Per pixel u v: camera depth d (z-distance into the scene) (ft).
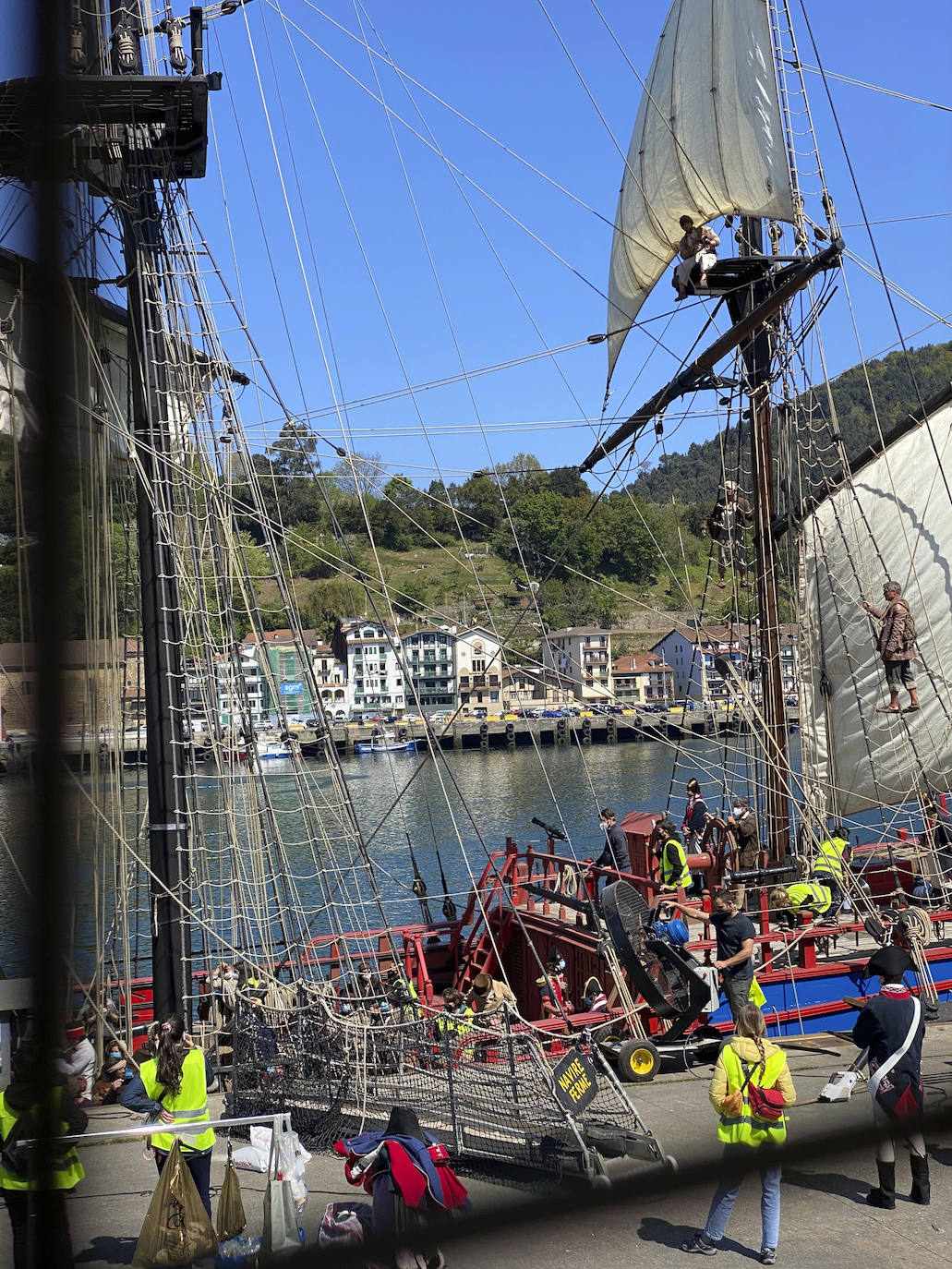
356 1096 31.19
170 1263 21.59
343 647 417.08
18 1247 21.74
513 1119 28.66
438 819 191.01
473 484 495.00
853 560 61.41
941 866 55.21
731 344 55.01
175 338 42.55
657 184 73.67
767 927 44.29
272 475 50.96
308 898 79.87
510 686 414.62
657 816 51.39
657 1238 23.73
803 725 64.54
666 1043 38.06
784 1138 22.88
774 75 62.28
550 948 50.96
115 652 37.22
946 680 59.00
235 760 44.24
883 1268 22.25
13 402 26.43
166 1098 23.88
